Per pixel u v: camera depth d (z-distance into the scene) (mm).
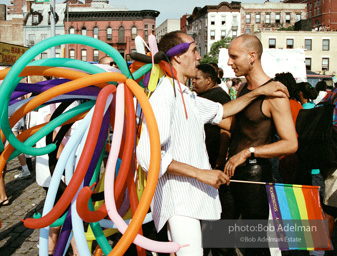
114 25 53156
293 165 3707
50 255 2955
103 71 1847
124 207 2102
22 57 1565
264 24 64625
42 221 1658
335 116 3037
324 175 3061
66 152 1797
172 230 1979
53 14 13539
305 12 64625
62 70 1780
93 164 1940
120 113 1825
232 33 64688
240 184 2586
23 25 51438
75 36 1702
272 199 2527
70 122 2047
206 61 52594
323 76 25781
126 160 1852
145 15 52844
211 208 2047
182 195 1969
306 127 2947
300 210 2541
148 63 1990
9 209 4707
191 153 2037
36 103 1712
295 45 48000
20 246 3588
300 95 4477
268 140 2551
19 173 6816
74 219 1790
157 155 1730
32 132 1884
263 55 12023
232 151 2711
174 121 1975
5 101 1575
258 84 2600
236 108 2473
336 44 47875
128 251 2555
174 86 1937
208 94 3471
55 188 1798
